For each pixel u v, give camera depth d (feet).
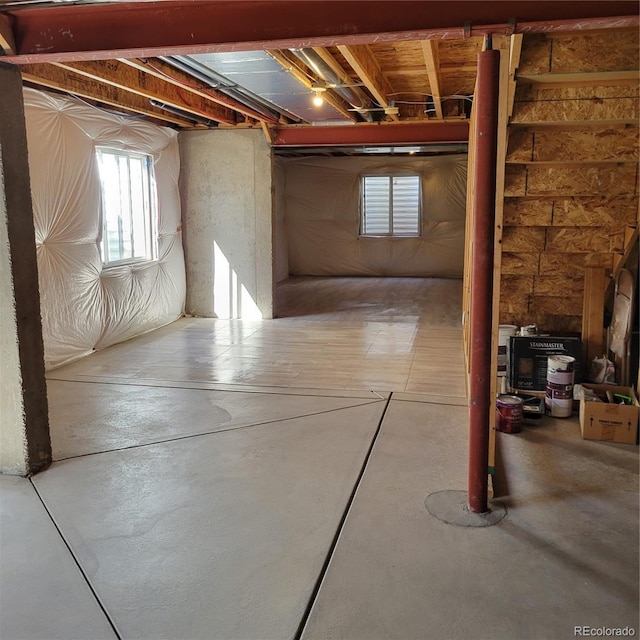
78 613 6.44
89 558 7.41
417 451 10.44
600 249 13.25
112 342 18.47
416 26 7.35
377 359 16.67
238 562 7.29
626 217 12.54
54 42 8.46
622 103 10.23
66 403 13.05
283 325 21.52
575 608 6.43
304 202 34.88
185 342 18.89
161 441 10.98
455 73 15.55
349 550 7.52
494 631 6.10
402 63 14.61
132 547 7.64
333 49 12.88
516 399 11.56
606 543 7.64
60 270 15.74
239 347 18.20
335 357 16.92
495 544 7.61
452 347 18.08
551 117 10.52
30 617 6.39
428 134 20.53
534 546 7.57
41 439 9.84
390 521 8.18
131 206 19.75
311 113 18.42
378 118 20.24
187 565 7.25
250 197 22.00
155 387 14.20
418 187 33.86
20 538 7.87
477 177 7.71
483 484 8.32
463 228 33.60
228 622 6.27
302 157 34.35
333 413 12.35
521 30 7.22
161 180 20.80
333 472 9.67
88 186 16.44
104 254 18.16
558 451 10.49
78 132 15.93
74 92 14.80
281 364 16.20
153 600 6.63
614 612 6.37
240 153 21.80
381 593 6.69
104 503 8.76
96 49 8.37
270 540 7.76
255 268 22.44
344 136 21.08
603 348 13.98
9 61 8.73
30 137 14.21
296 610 6.43
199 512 8.48
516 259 14.16
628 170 11.77
